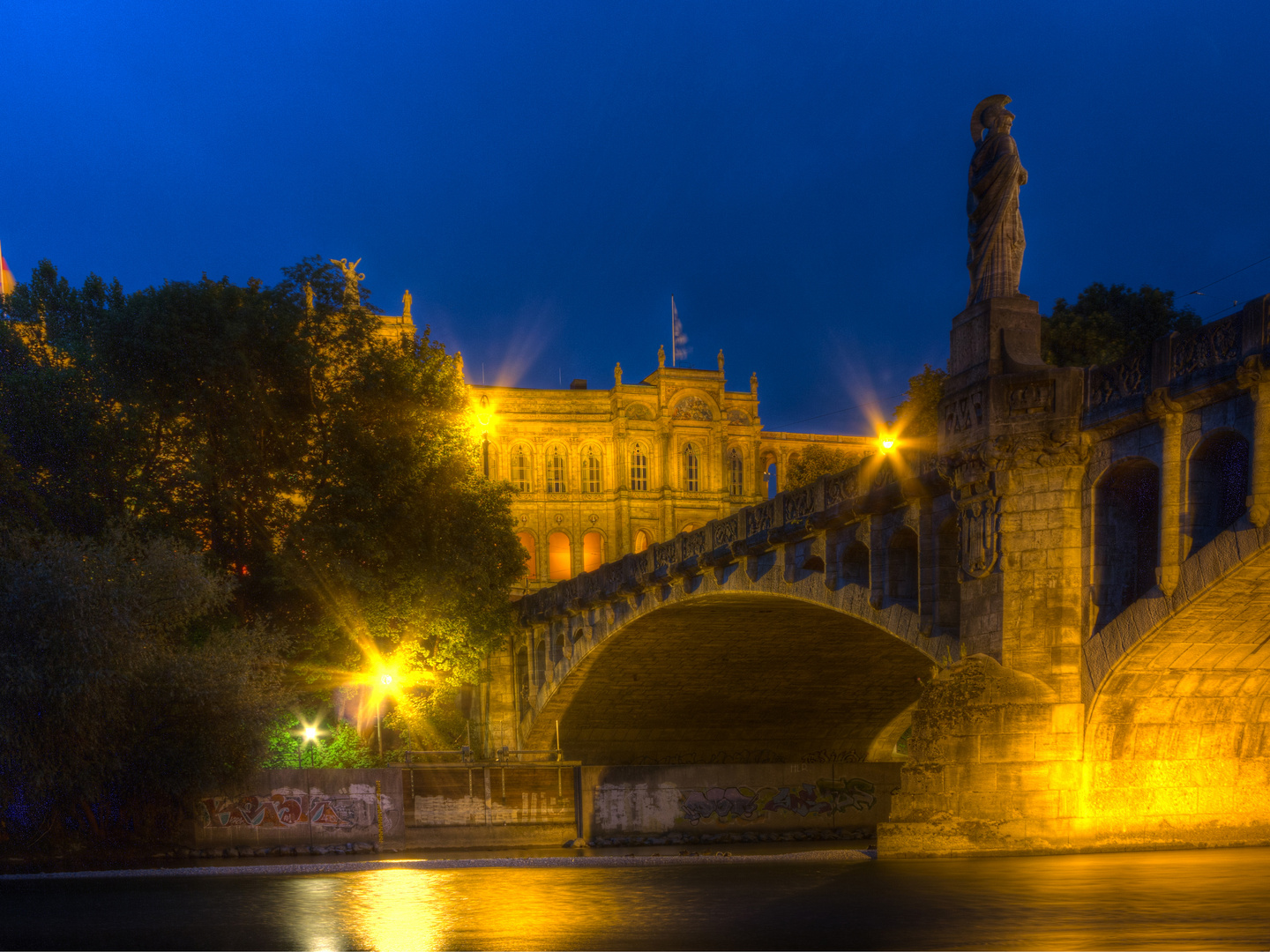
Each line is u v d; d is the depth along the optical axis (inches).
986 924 745.0
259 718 1685.5
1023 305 1135.0
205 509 1996.8
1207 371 915.4
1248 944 664.4
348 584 2044.8
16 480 1784.0
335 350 2197.3
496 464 5255.9
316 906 1013.8
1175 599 949.8
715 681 2269.9
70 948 799.7
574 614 2175.2
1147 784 1093.1
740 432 5477.4
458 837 1990.7
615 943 749.3
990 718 1080.8
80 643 1424.7
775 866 1278.3
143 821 1686.8
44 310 2126.0
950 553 1244.5
